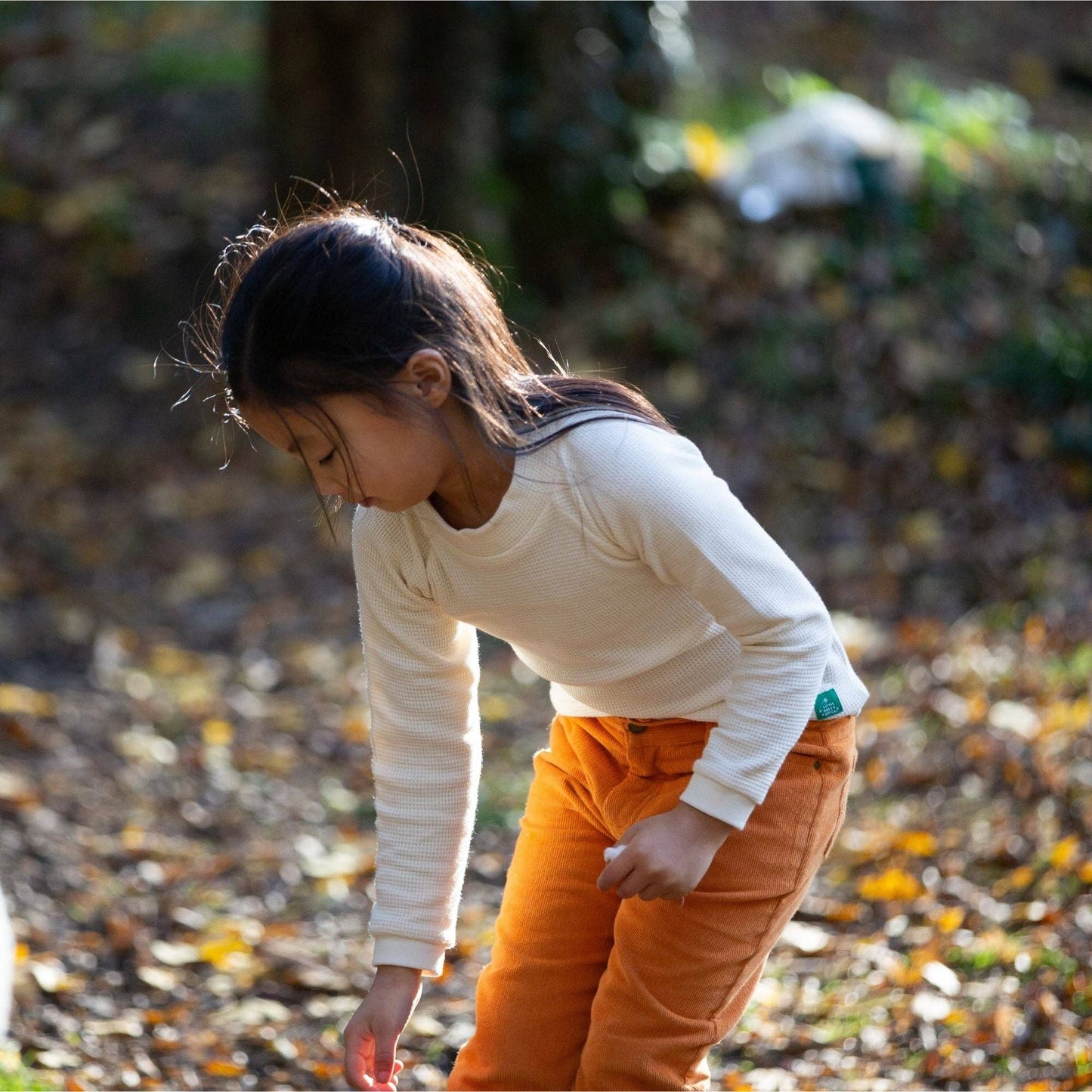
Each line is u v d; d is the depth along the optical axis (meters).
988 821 5.52
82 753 6.94
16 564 9.41
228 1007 4.72
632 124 11.48
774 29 14.94
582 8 11.28
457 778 3.15
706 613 2.88
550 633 2.91
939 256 11.09
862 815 5.92
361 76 10.70
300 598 9.13
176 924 5.36
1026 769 5.73
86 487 10.30
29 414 10.96
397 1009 3.09
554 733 3.33
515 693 7.79
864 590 8.69
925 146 11.58
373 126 10.77
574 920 3.20
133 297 11.83
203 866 5.91
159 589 9.25
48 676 7.98
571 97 11.26
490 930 5.27
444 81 10.85
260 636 8.67
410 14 10.77
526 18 11.12
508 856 6.00
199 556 9.57
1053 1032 4.00
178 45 14.42
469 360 2.67
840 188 11.16
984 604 8.38
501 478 2.75
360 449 2.60
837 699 3.01
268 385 2.56
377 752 3.18
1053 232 11.46
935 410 10.15
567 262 11.23
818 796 3.00
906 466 9.77
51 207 12.58
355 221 2.68
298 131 10.84
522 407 2.77
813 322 10.62
